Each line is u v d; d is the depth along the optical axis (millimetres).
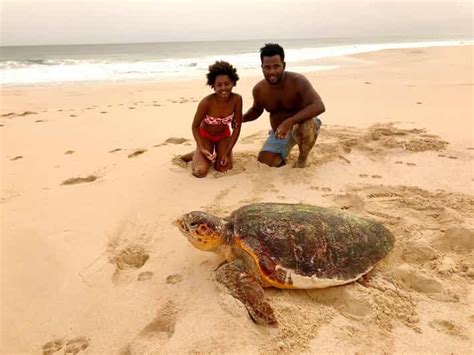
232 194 3900
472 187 3977
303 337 2105
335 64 20641
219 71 4102
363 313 2326
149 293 2521
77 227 3357
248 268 2436
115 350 2119
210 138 4543
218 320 2178
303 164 4523
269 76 4094
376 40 82312
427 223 3318
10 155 5418
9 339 2252
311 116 4086
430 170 4430
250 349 2006
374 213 3492
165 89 11875
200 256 2889
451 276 2621
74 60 28062
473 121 6387
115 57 33219
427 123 6328
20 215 3592
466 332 2158
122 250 3037
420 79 12047
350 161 4738
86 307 2449
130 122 7262
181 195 3908
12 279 2717
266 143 4641
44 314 2416
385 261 2791
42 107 8969
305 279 2348
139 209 3650
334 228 2598
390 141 5320
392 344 2084
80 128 6867
